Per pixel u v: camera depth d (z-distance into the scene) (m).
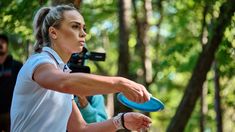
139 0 13.92
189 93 9.48
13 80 7.45
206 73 9.41
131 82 3.33
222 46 10.25
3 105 7.43
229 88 14.49
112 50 19.47
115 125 4.04
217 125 11.13
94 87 3.33
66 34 3.77
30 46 10.59
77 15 3.80
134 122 4.00
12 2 9.19
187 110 9.49
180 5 14.76
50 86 3.41
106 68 19.67
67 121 3.86
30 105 3.65
